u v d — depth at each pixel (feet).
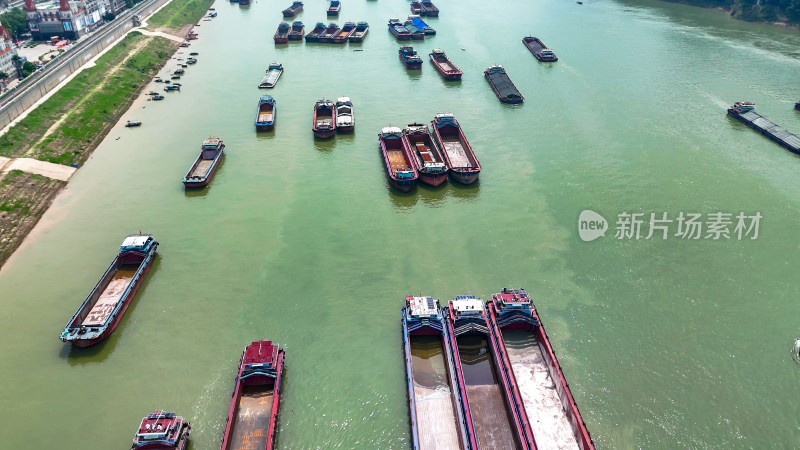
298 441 189.98
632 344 227.40
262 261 278.87
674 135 410.72
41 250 288.92
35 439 191.42
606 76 538.47
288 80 539.29
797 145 380.37
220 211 321.11
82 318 236.02
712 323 237.45
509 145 398.42
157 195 337.93
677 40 655.35
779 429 192.85
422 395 204.85
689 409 199.93
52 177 351.67
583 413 198.49
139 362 220.84
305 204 327.67
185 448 185.98
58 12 638.12
